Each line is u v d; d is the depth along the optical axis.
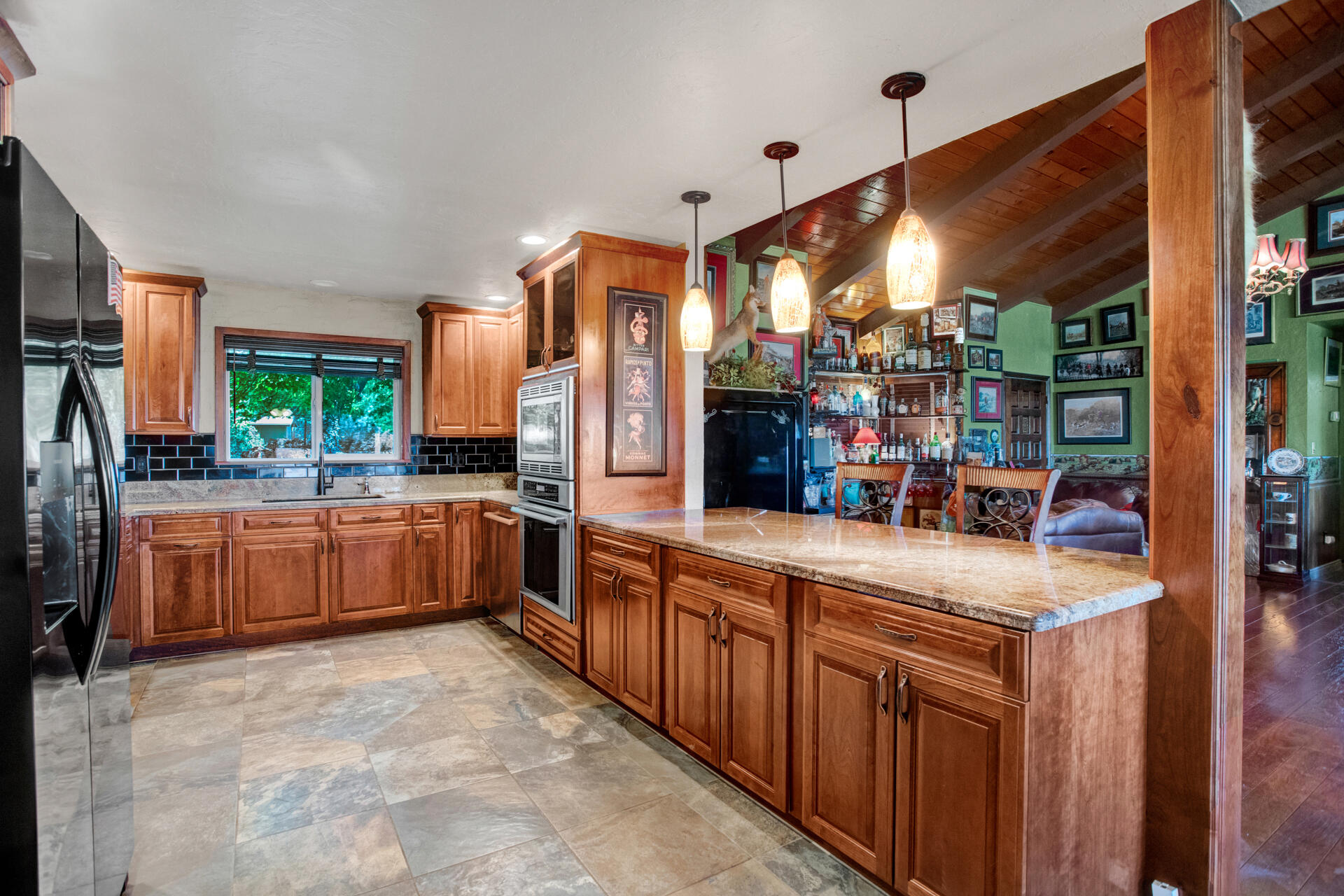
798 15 1.60
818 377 6.31
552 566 3.34
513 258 3.70
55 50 1.72
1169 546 1.56
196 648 3.70
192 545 3.63
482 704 2.94
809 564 1.85
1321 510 6.01
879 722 1.60
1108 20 1.62
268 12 1.57
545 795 2.16
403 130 2.19
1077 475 7.82
